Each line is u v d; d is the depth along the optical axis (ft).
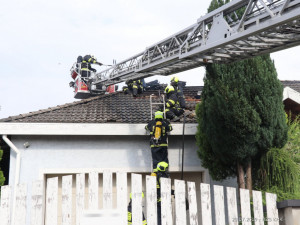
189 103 33.42
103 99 33.81
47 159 26.78
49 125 26.16
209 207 11.59
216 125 21.77
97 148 27.50
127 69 33.60
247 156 21.86
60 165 26.81
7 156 32.60
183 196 11.32
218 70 22.13
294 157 22.59
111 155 27.53
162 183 11.10
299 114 28.27
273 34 19.70
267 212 13.16
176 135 28.17
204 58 22.44
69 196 10.54
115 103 32.73
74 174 26.99
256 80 21.59
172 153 27.96
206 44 21.26
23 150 26.76
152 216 10.72
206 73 23.31
